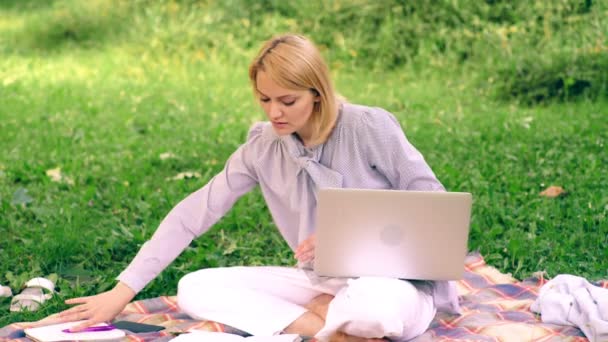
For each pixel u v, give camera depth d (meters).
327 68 3.34
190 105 9.25
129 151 7.45
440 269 3.26
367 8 10.76
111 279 4.44
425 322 3.37
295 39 3.30
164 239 3.70
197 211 3.75
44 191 6.13
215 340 3.29
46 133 8.06
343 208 3.20
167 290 4.36
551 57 8.94
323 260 3.28
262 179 3.69
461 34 10.12
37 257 4.70
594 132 7.14
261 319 3.55
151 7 12.45
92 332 3.47
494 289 4.16
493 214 5.23
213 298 3.61
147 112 9.00
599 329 3.38
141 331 3.63
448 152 6.88
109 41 12.30
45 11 13.55
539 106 8.66
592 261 4.54
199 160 7.04
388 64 10.34
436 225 3.21
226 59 11.26
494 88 9.02
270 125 3.66
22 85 10.37
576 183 5.75
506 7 10.05
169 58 11.45
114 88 10.17
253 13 11.60
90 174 6.53
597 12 9.27
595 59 8.80
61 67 11.35
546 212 5.15
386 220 3.21
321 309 3.59
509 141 7.07
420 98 9.11
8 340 3.46
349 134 3.47
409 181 3.45
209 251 4.87
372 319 3.09
